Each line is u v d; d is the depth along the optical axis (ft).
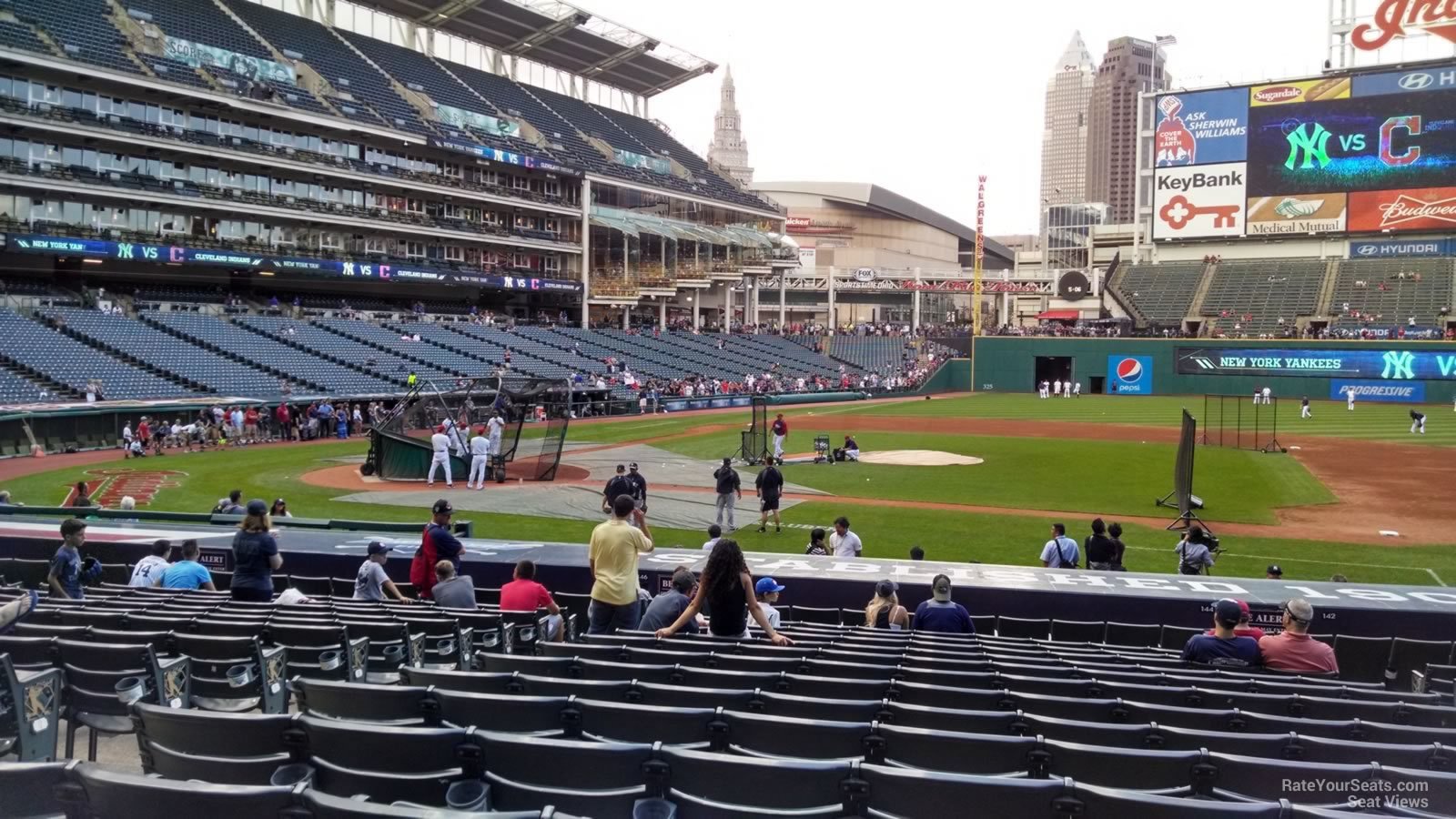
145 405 129.49
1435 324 224.53
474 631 30.96
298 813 12.78
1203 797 16.70
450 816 12.20
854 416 194.39
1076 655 32.78
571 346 223.30
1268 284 247.50
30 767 13.51
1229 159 249.96
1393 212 232.73
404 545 50.88
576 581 46.14
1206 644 30.73
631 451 131.23
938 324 438.40
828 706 20.13
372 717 19.99
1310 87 238.89
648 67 280.31
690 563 46.73
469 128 216.95
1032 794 14.06
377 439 101.09
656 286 255.09
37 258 157.69
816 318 453.99
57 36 146.00
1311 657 29.71
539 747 15.53
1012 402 232.73
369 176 188.44
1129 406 216.74
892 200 499.92
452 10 229.45
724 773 15.14
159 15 171.32
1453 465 117.08
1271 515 84.07
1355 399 226.38
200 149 160.35
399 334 190.29
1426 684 30.71
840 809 14.84
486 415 127.34
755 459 117.19
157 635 24.54
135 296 167.53
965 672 25.86
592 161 247.09
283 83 179.63
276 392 151.02
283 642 26.96
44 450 118.32
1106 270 288.71
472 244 219.00
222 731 16.88
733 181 310.45
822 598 45.62
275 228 179.22
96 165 152.66
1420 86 227.20
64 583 35.83
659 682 23.75
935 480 103.76
